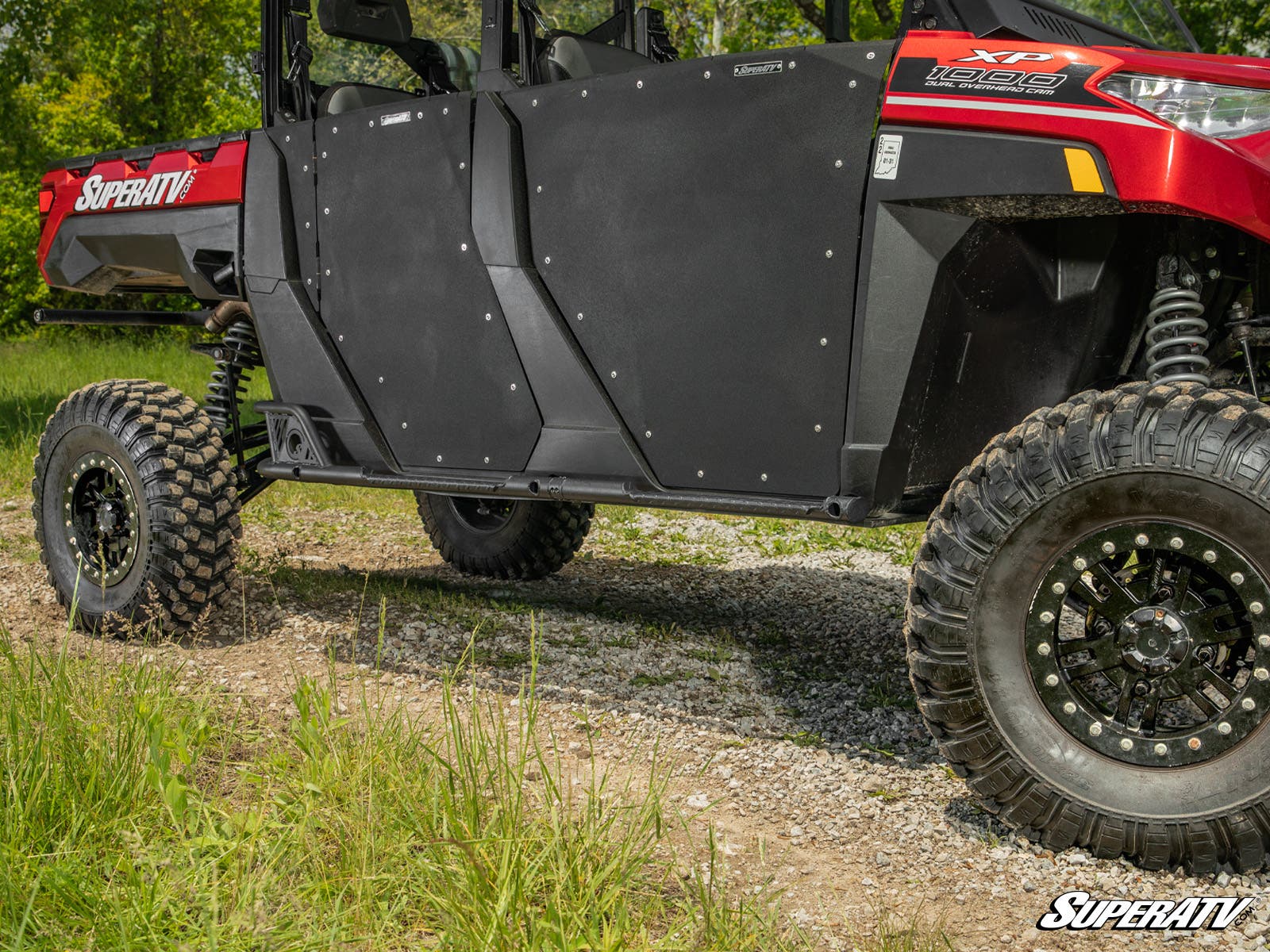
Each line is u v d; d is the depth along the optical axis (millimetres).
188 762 2508
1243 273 2826
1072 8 3428
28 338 24203
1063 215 2674
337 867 2287
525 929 2090
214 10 24922
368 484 3951
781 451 3088
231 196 4242
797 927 2182
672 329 3225
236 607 4559
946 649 2701
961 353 2971
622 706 3559
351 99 4230
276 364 4246
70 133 23578
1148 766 2561
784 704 3633
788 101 2928
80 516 4422
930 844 2691
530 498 3598
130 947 1957
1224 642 2527
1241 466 2426
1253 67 2645
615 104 3244
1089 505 2564
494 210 3502
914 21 3000
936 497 3271
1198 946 2258
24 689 2848
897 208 2770
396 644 4137
